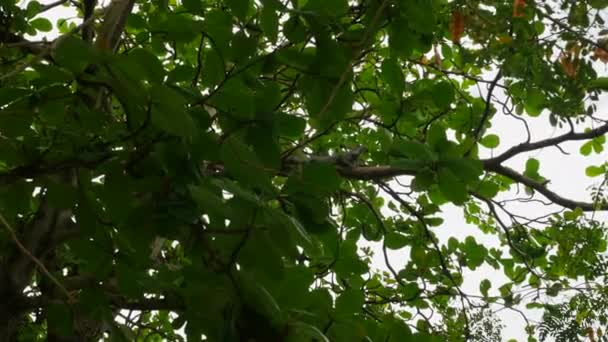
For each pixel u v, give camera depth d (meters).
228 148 2.47
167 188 2.49
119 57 2.09
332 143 5.50
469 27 3.66
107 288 3.32
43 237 3.80
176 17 2.82
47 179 2.90
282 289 2.60
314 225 2.54
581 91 3.65
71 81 2.45
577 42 3.57
